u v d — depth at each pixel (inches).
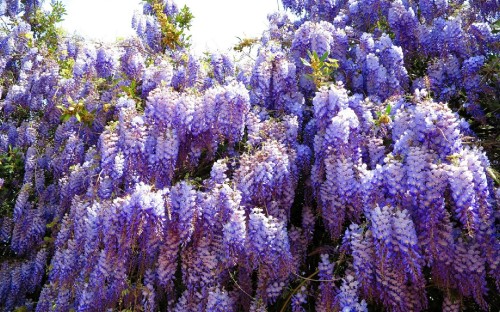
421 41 193.2
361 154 133.6
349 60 186.4
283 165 135.0
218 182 134.6
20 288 244.7
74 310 155.7
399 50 174.6
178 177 149.6
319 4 243.1
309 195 146.6
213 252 129.1
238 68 214.2
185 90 159.9
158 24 272.4
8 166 277.9
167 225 126.5
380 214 105.6
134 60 224.7
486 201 102.9
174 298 136.1
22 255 257.4
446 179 104.7
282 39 220.2
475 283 106.7
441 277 108.4
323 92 138.9
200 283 128.6
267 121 153.6
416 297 109.6
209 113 147.7
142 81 215.2
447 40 180.7
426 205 105.3
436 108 113.6
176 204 127.3
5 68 348.5
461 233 110.0
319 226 146.7
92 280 136.3
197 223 127.5
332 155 129.7
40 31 390.0
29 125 290.4
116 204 124.3
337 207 126.5
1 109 323.3
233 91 148.5
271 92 169.9
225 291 126.3
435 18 204.8
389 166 110.7
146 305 133.2
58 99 269.0
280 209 135.6
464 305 119.4
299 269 136.1
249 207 130.0
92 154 202.8
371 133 142.3
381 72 169.6
